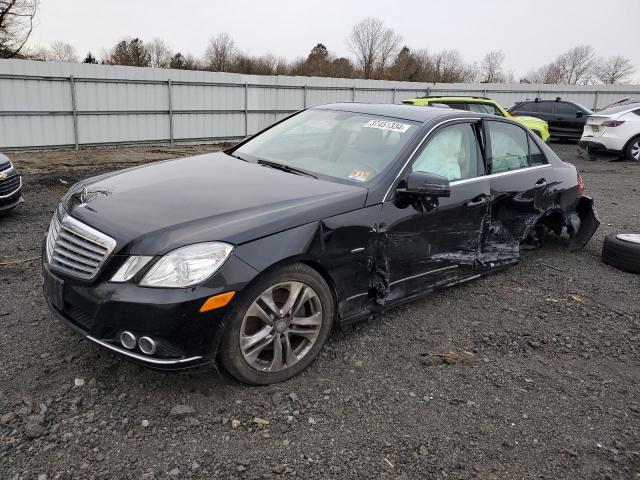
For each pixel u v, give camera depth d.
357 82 22.06
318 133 4.34
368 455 2.57
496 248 4.65
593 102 27.80
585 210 5.86
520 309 4.41
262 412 2.83
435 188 3.48
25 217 6.86
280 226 2.95
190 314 2.63
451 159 4.17
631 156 14.86
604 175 12.54
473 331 3.95
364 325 3.89
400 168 3.67
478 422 2.88
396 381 3.21
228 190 3.31
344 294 3.33
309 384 3.11
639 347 3.87
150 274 2.65
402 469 2.49
